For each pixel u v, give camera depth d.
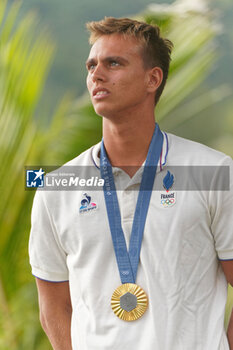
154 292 6.00
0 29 12.17
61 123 12.78
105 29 6.03
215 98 15.61
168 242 5.99
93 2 69.12
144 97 6.11
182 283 5.99
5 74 11.97
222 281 6.28
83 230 6.20
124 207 6.16
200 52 12.24
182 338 5.97
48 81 64.62
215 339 6.00
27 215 12.20
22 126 12.08
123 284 6.07
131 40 6.02
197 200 6.00
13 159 12.06
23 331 12.67
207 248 6.08
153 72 6.15
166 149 6.24
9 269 12.37
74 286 6.34
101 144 6.37
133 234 6.11
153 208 6.08
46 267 6.57
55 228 6.37
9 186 12.05
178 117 15.56
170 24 11.98
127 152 6.23
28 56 12.12
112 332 6.09
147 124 6.21
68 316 6.74
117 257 6.11
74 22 68.38
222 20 62.59
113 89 5.93
